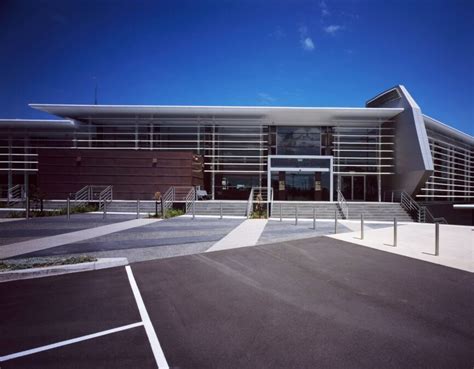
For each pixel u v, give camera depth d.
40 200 20.58
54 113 27.30
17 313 4.27
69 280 5.81
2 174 30.06
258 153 28.64
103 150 24.92
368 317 4.16
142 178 24.44
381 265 7.02
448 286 5.51
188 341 3.49
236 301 4.75
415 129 24.44
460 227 14.87
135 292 5.15
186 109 26.17
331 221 17.55
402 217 20.78
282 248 8.89
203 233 11.68
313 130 29.47
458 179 32.78
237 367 2.98
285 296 4.97
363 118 27.89
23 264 6.41
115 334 3.66
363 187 28.78
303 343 3.45
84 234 11.17
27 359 3.11
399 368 2.96
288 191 27.47
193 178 24.67
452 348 3.35
